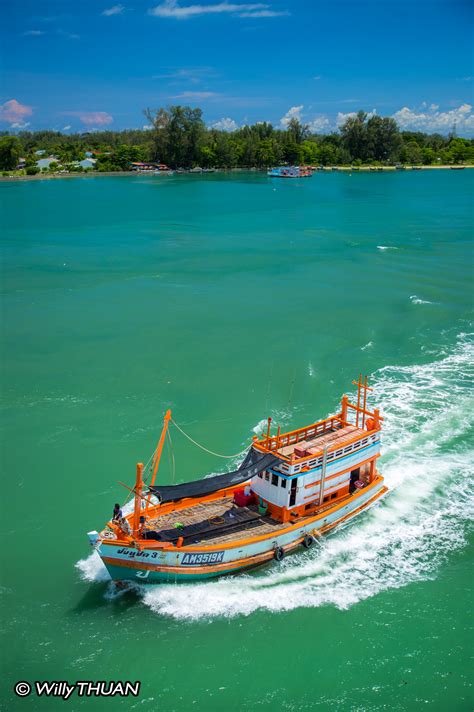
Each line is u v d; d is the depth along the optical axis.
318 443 34.28
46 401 48.25
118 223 140.88
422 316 68.25
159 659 26.00
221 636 27.12
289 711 23.83
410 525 34.75
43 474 38.94
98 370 53.91
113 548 28.05
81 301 74.81
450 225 134.88
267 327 64.62
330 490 34.22
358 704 24.12
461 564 31.61
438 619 28.09
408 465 40.34
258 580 30.23
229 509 33.38
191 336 62.06
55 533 33.69
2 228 133.38
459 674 25.39
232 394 49.62
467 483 38.56
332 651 26.45
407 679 25.19
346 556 32.12
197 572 29.38
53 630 27.36
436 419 45.88
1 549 32.44
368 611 28.55
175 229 131.88
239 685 24.89
